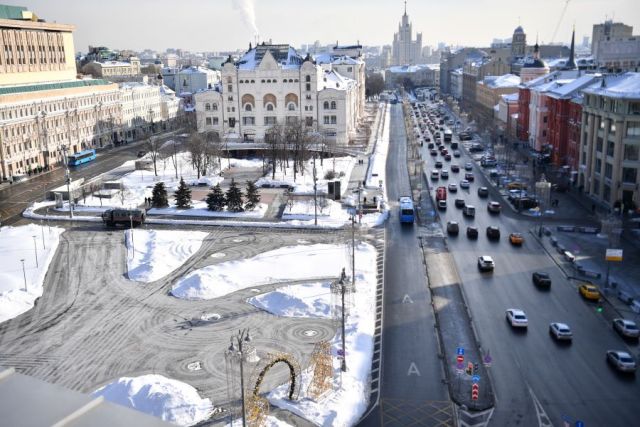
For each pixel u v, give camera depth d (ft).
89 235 342.64
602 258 295.28
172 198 427.74
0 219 385.91
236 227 358.64
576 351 200.54
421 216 380.37
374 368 190.19
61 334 215.92
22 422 41.22
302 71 639.76
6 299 241.14
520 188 436.76
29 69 620.90
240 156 628.69
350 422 160.45
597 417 162.81
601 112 401.49
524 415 163.73
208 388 176.14
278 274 273.75
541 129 592.60
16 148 515.91
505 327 219.41
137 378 176.55
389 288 258.98
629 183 375.04
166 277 273.95
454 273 277.23
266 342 205.77
